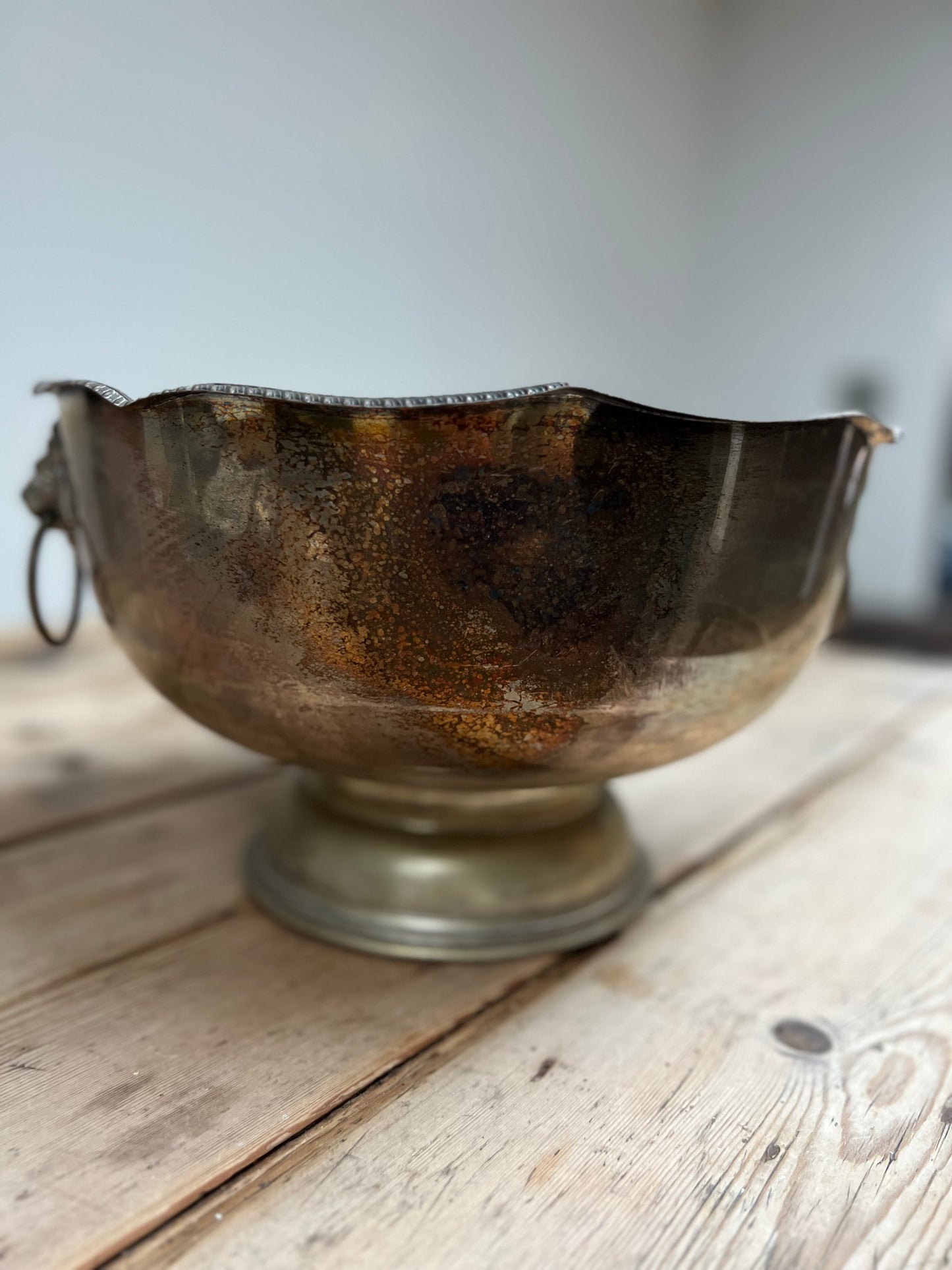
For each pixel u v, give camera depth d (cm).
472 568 26
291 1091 27
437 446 24
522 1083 28
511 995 33
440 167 91
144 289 72
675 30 116
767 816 51
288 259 81
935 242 113
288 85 78
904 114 113
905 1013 33
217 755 55
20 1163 24
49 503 37
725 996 34
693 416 25
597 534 26
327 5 79
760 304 125
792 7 119
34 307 68
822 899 41
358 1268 22
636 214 116
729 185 126
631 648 28
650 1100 28
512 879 36
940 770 58
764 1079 29
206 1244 22
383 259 88
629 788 54
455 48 90
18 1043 29
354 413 24
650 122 115
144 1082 28
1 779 50
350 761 30
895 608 97
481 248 97
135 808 48
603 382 117
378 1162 25
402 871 36
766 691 33
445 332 96
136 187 71
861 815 51
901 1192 25
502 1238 23
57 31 64
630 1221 23
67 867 41
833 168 119
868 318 118
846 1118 27
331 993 32
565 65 102
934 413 115
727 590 28
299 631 27
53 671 68
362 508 25
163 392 25
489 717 28
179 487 27
